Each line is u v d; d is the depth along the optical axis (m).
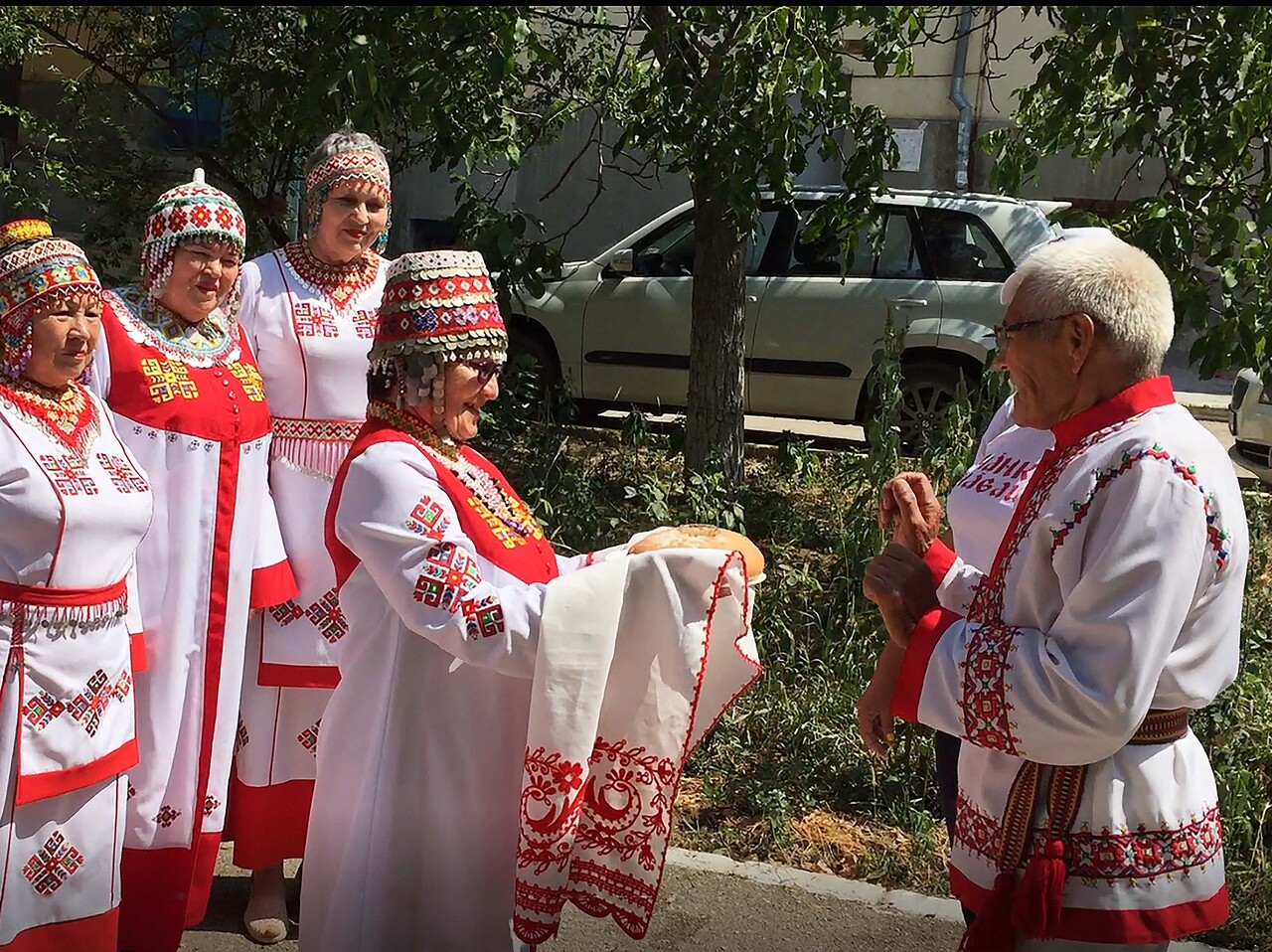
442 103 5.35
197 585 3.22
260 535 3.34
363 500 2.44
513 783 2.61
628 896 2.57
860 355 8.35
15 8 7.82
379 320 2.54
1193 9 5.02
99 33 8.46
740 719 4.48
